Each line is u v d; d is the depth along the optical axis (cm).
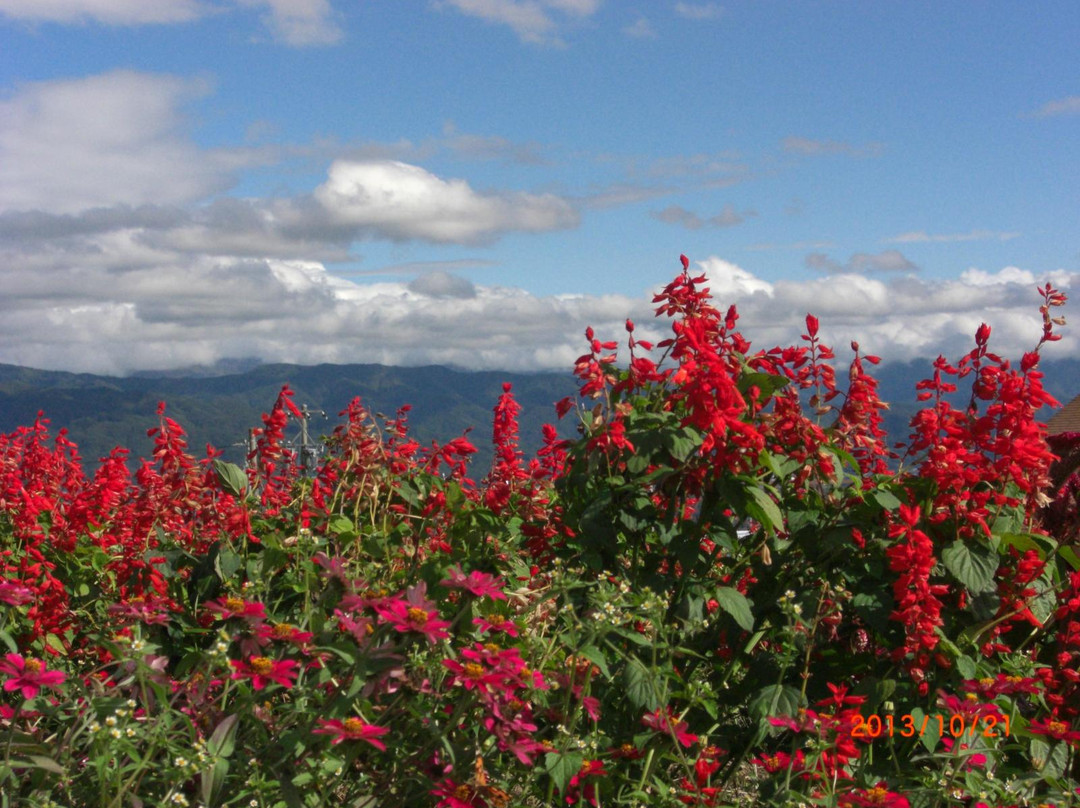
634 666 98
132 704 83
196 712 87
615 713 106
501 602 107
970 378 113
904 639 108
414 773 90
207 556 124
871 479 119
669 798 94
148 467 130
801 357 116
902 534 105
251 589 107
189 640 122
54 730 100
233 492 130
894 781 101
